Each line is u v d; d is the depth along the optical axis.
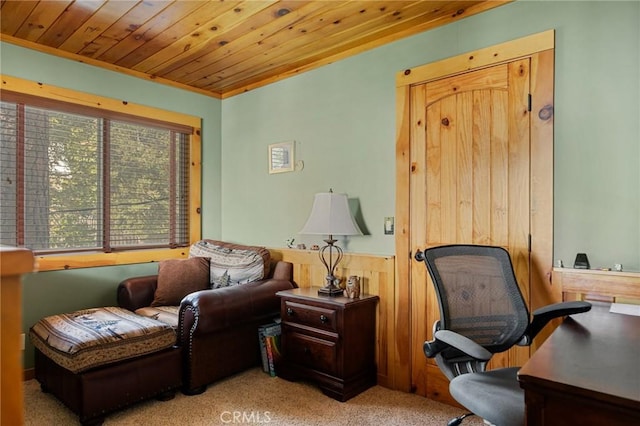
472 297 1.82
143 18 2.49
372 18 2.48
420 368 2.52
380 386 2.66
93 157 3.17
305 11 2.40
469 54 2.37
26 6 2.35
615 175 1.90
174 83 3.65
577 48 2.02
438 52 2.50
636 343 1.24
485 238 2.29
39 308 2.84
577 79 2.01
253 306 2.75
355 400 2.44
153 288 3.12
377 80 2.79
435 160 2.50
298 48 2.92
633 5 1.88
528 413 0.98
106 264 3.17
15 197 2.79
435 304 2.47
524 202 2.16
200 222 3.84
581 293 1.96
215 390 2.57
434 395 2.45
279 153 3.45
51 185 2.95
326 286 2.75
